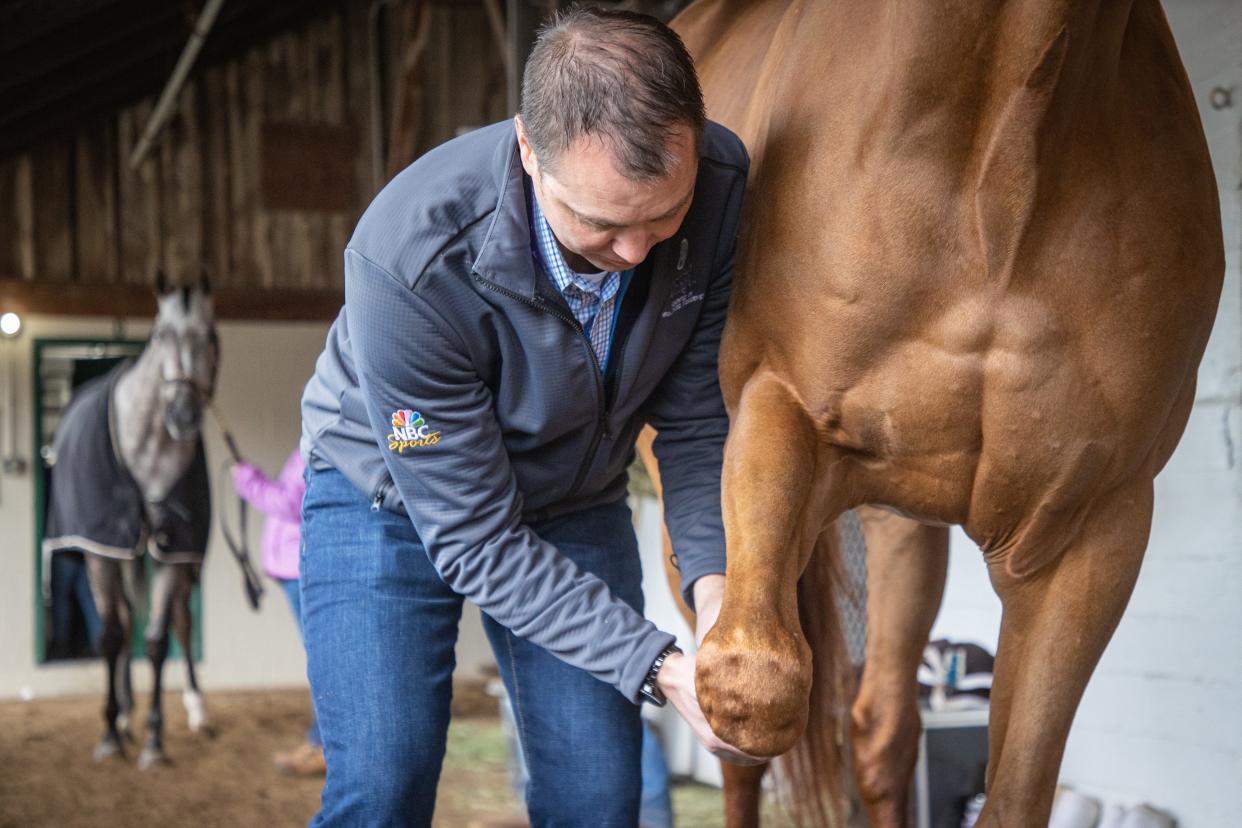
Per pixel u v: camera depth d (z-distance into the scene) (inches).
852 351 47.9
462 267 50.1
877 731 75.4
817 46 50.5
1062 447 46.8
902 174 46.1
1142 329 46.1
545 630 53.6
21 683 310.5
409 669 56.3
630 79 42.3
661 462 60.3
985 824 50.8
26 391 323.9
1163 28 50.4
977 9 43.9
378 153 348.5
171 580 216.8
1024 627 51.8
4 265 337.4
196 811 162.9
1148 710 104.7
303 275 354.9
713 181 51.7
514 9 157.0
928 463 49.3
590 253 46.3
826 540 75.5
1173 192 46.9
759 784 80.7
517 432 55.3
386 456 53.6
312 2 356.8
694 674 47.9
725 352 53.8
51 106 328.2
